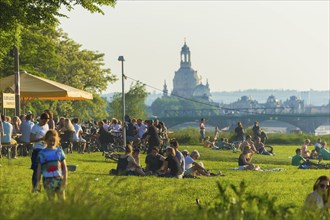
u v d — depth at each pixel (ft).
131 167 149.18
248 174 175.73
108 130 261.44
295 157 220.23
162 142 249.75
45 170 85.15
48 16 173.47
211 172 177.47
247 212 68.85
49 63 358.43
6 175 106.01
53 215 61.00
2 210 68.49
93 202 64.34
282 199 122.72
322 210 76.74
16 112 202.18
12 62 314.76
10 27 173.27
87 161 194.80
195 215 68.28
